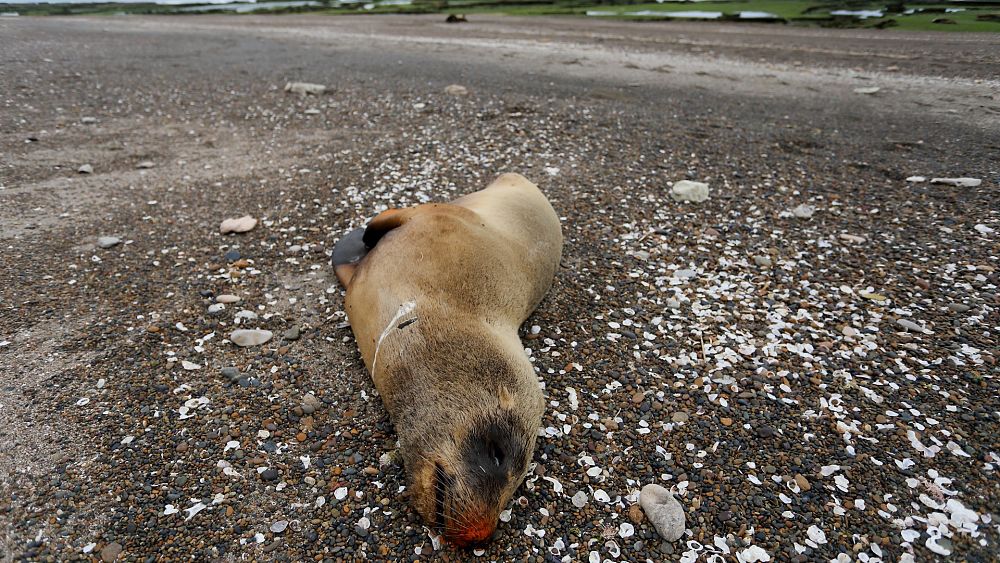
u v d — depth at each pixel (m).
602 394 0.97
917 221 1.51
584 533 0.75
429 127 2.25
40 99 2.60
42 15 9.47
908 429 0.89
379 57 3.95
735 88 3.03
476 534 0.66
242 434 0.86
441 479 0.70
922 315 1.15
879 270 1.31
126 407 0.89
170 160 1.90
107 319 1.10
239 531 0.73
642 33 5.14
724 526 0.75
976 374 0.99
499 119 2.36
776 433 0.89
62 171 1.78
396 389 0.84
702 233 1.49
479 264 0.99
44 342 1.02
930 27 4.61
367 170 1.81
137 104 2.57
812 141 2.14
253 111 2.48
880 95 2.81
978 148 2.02
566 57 3.93
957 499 0.78
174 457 0.82
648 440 0.88
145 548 0.70
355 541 0.73
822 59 3.71
